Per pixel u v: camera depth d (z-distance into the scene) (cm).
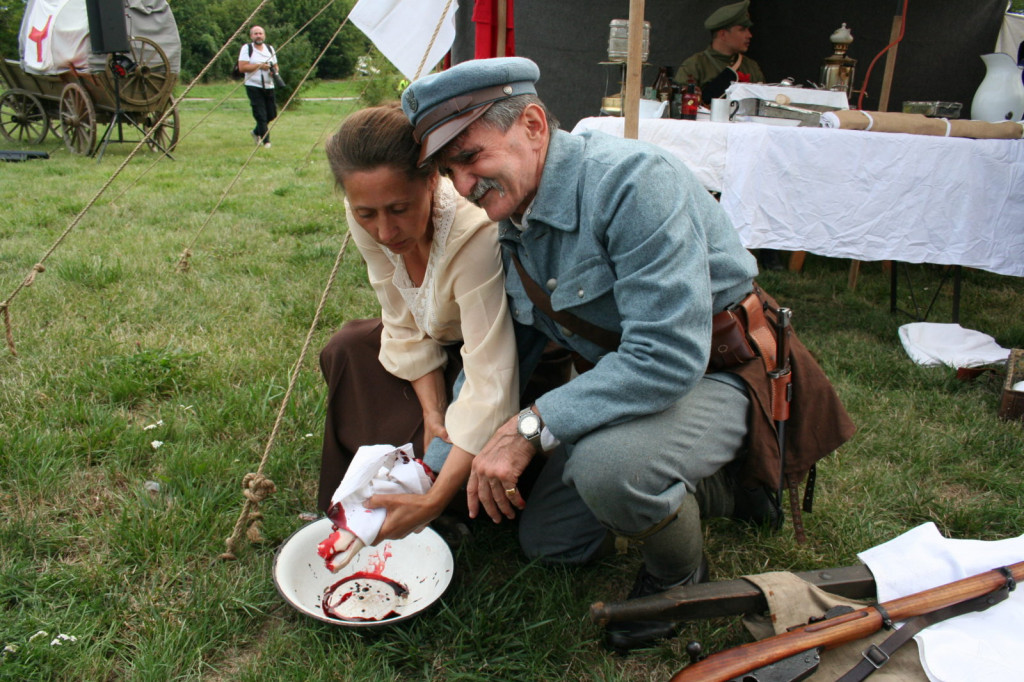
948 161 318
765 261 488
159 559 180
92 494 207
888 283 464
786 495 213
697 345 136
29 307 338
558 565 180
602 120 330
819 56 573
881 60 562
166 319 335
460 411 162
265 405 248
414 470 155
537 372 199
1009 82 387
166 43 996
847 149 319
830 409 167
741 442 158
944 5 545
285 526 194
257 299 368
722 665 130
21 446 216
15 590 167
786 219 328
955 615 142
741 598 144
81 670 148
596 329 152
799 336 353
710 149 327
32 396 253
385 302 187
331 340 196
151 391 264
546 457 193
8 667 144
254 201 652
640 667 156
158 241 479
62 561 178
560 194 142
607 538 178
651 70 595
